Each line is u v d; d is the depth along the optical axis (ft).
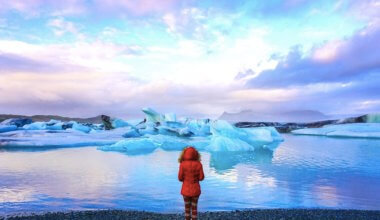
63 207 32.45
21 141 115.03
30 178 49.11
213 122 130.31
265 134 139.44
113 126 190.80
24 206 32.81
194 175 21.68
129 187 42.11
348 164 66.08
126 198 36.22
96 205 33.30
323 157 79.71
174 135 169.89
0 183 44.93
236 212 28.53
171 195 37.68
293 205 33.50
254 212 28.53
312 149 103.50
